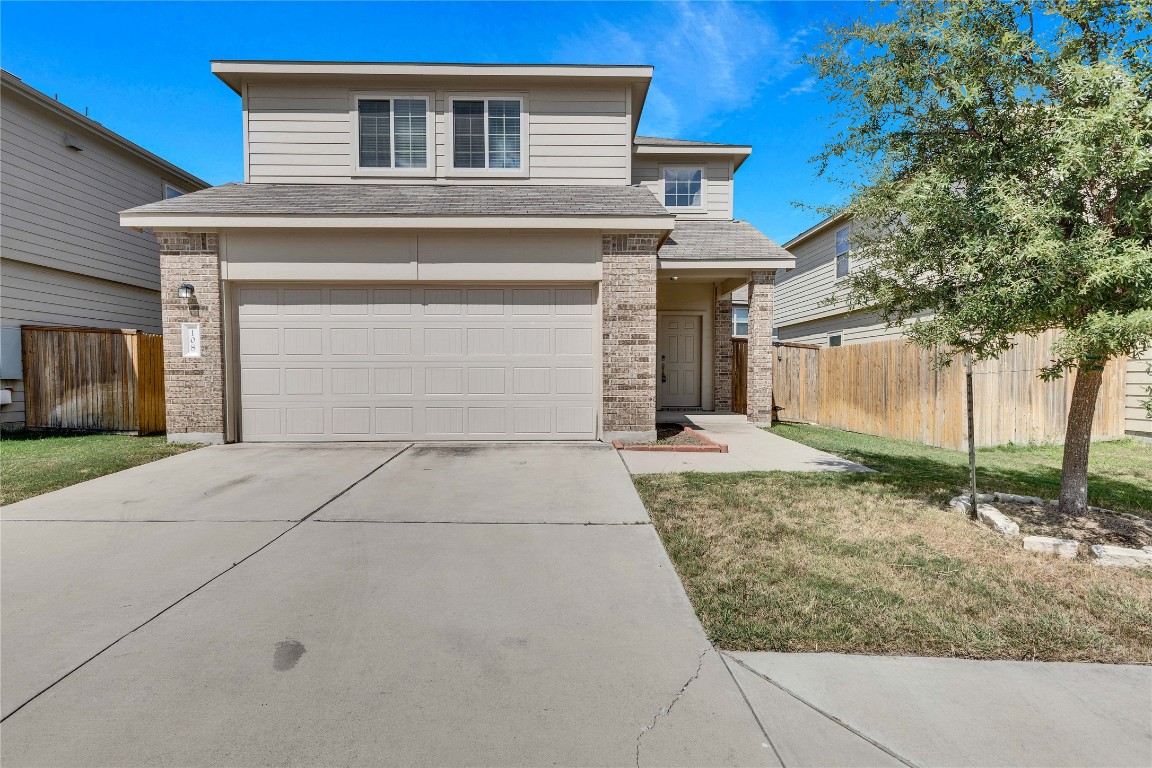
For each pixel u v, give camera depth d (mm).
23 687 2275
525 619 2854
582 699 2217
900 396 9352
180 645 2598
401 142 9023
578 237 7828
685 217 12664
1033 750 1938
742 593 3121
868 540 3961
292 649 2570
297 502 4941
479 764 1879
